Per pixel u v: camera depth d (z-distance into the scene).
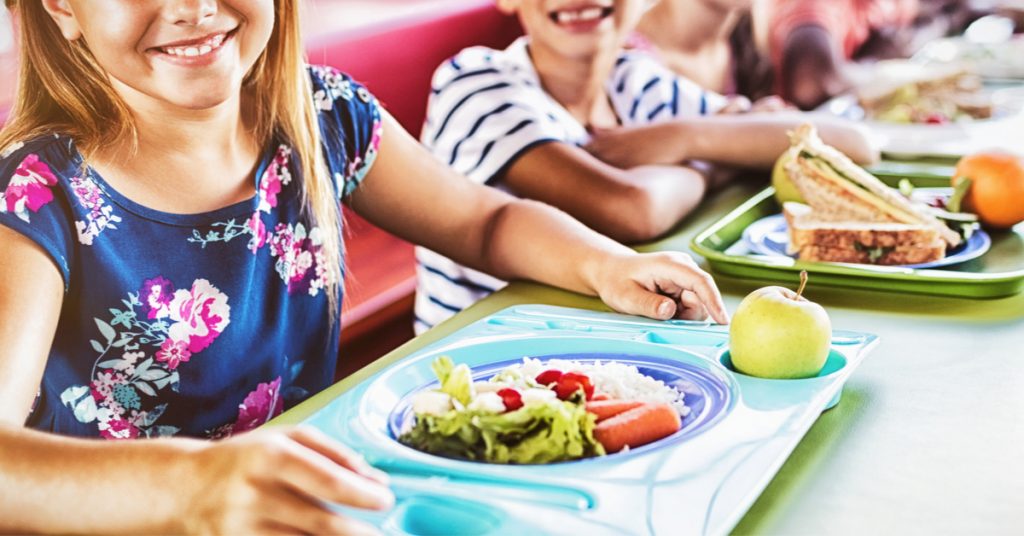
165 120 1.22
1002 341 1.15
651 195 1.66
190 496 0.77
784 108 2.26
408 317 2.32
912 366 1.09
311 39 2.16
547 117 1.90
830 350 1.07
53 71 1.18
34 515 0.81
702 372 1.04
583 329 1.19
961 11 3.43
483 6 2.77
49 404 1.20
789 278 1.39
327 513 0.74
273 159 1.36
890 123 2.29
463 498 0.81
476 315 1.30
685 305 1.26
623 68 2.31
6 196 1.11
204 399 1.27
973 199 1.55
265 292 1.34
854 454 0.90
